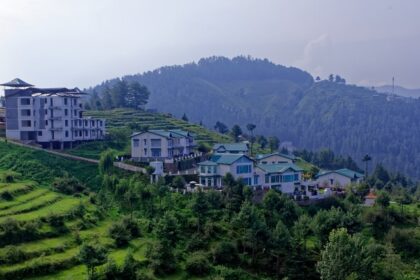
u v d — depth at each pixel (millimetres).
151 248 100312
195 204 118125
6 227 96062
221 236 113875
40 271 88312
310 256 110125
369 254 101812
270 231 109000
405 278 104438
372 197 147375
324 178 172875
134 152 169375
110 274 88875
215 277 96000
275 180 151625
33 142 176000
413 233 122375
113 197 134000
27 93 181750
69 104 181750
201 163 148375
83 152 174125
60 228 104375
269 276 105750
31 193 126125
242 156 147000
